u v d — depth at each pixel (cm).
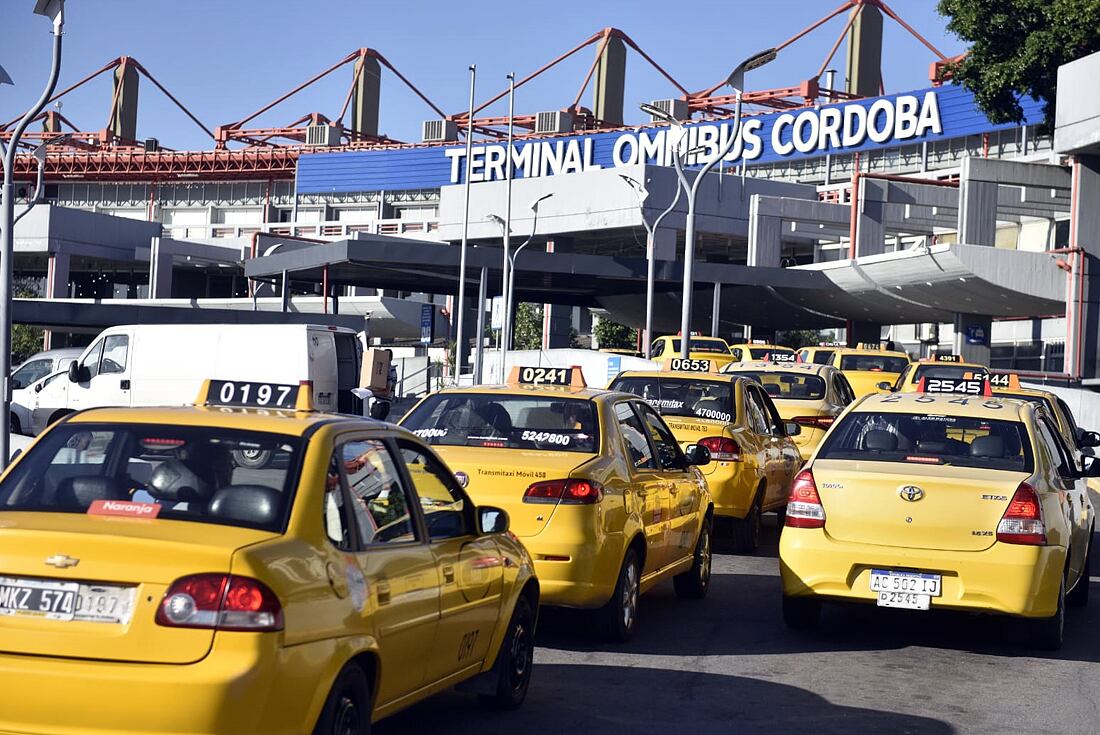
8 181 1627
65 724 432
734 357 3762
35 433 2503
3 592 447
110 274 10644
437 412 929
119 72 13850
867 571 880
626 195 7012
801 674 823
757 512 1395
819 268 5928
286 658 447
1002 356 7444
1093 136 4372
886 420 956
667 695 753
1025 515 863
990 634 978
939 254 5041
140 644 435
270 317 5862
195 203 12269
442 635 590
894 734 682
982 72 4862
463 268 5497
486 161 10306
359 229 10231
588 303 7588
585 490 829
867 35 10938
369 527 535
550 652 862
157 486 499
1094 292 4703
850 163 9112
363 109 13138
